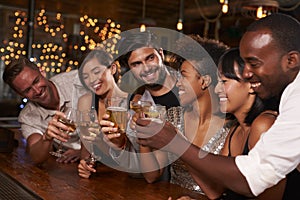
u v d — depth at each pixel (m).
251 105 1.38
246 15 4.72
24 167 1.86
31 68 2.00
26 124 2.20
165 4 7.25
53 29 7.03
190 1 7.04
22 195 1.43
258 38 1.10
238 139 1.49
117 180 1.71
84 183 1.63
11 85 2.01
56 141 2.27
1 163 1.92
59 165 1.94
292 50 1.08
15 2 6.61
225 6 4.83
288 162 1.03
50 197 1.42
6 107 6.29
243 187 1.08
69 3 6.85
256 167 1.05
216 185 1.45
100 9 7.23
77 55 7.05
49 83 2.11
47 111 2.15
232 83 1.40
